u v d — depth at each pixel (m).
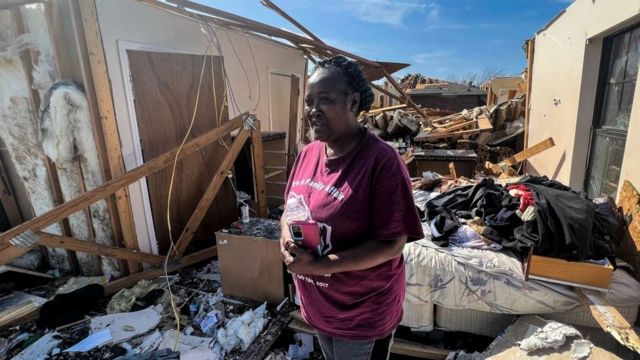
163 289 2.87
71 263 3.21
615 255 2.33
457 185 3.80
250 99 4.68
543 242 2.12
